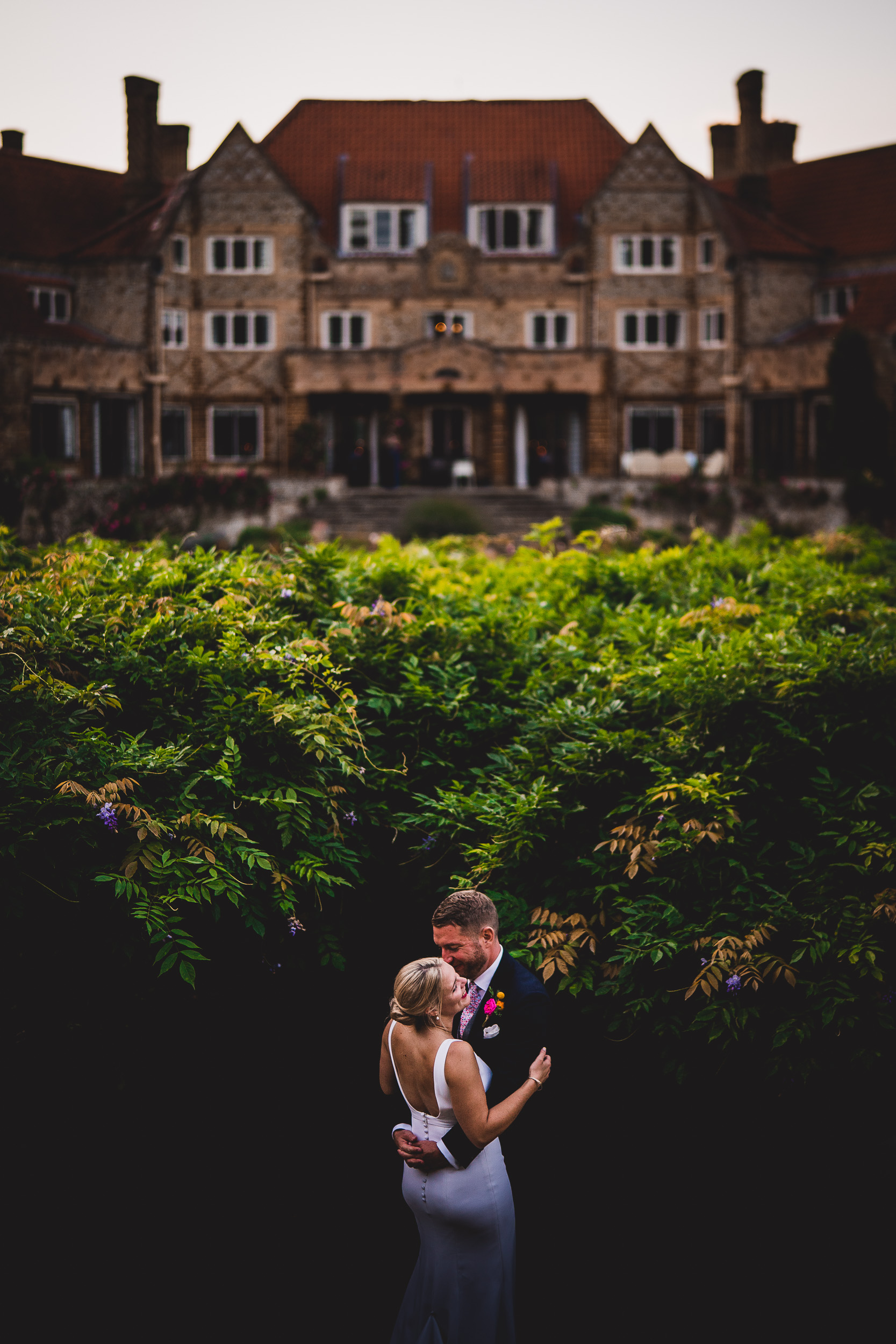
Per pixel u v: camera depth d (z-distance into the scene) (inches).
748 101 1689.2
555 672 301.7
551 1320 213.0
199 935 232.7
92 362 1440.7
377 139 1736.0
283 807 235.0
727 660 274.7
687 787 232.8
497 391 1619.1
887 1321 210.2
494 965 191.3
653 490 1417.3
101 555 330.3
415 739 278.8
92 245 1552.7
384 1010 279.0
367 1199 248.8
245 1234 237.0
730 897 229.0
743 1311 213.8
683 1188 244.1
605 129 1776.6
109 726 252.4
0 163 1567.4
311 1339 210.2
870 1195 236.1
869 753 266.1
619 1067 256.2
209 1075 260.7
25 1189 240.7
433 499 1413.6
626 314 1658.5
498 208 1669.5
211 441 1640.0
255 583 312.8
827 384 1472.7
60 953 213.2
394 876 269.1
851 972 219.0
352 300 1646.2
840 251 1595.7
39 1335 209.0
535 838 240.2
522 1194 244.4
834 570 413.1
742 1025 211.0
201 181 1608.0
